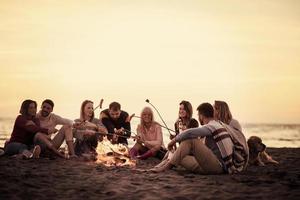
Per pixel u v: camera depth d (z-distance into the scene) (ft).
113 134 27.35
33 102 25.71
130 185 17.17
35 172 19.80
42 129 25.22
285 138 115.14
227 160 19.77
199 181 18.01
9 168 20.47
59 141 25.99
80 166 22.53
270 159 26.91
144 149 27.12
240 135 20.47
